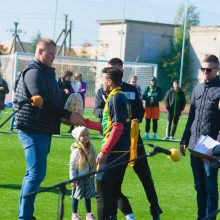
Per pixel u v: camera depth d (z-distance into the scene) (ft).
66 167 49.19
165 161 55.72
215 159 26.37
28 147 26.99
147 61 240.12
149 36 239.91
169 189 41.83
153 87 77.46
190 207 36.24
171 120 77.92
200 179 29.94
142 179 30.25
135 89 30.86
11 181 41.86
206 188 29.35
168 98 77.71
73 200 31.09
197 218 31.37
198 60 231.91
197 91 30.07
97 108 29.99
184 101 77.77
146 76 123.44
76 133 30.99
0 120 82.07
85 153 30.89
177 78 236.22
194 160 30.01
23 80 26.99
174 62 237.45
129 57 237.04
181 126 104.27
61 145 63.41
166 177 47.03
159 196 39.19
